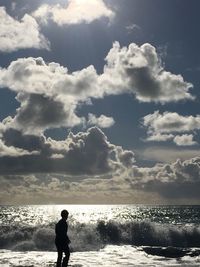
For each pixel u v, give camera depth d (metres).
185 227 31.42
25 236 28.53
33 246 26.64
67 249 16.69
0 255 23.11
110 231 30.78
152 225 31.83
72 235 29.27
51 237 27.31
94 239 29.30
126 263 20.17
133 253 24.62
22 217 98.75
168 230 31.16
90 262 20.39
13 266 18.61
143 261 21.05
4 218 89.75
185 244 30.78
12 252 24.78
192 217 104.94
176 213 144.25
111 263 20.09
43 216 109.38
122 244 30.30
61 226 16.72
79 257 22.52
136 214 134.88
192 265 19.73
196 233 31.02
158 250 25.64
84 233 29.73
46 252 24.75
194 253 24.42
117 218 100.44
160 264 19.97
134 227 31.23
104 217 106.38
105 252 25.14
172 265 19.67
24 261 20.34
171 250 25.50
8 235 28.48
